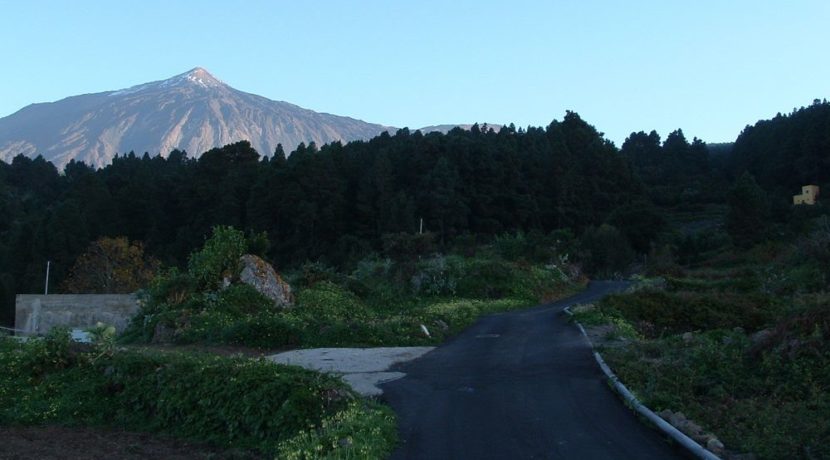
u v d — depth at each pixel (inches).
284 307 925.8
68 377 504.4
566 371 557.6
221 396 430.0
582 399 453.4
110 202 2891.2
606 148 3531.0
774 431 335.0
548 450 339.9
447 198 2763.3
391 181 2851.9
